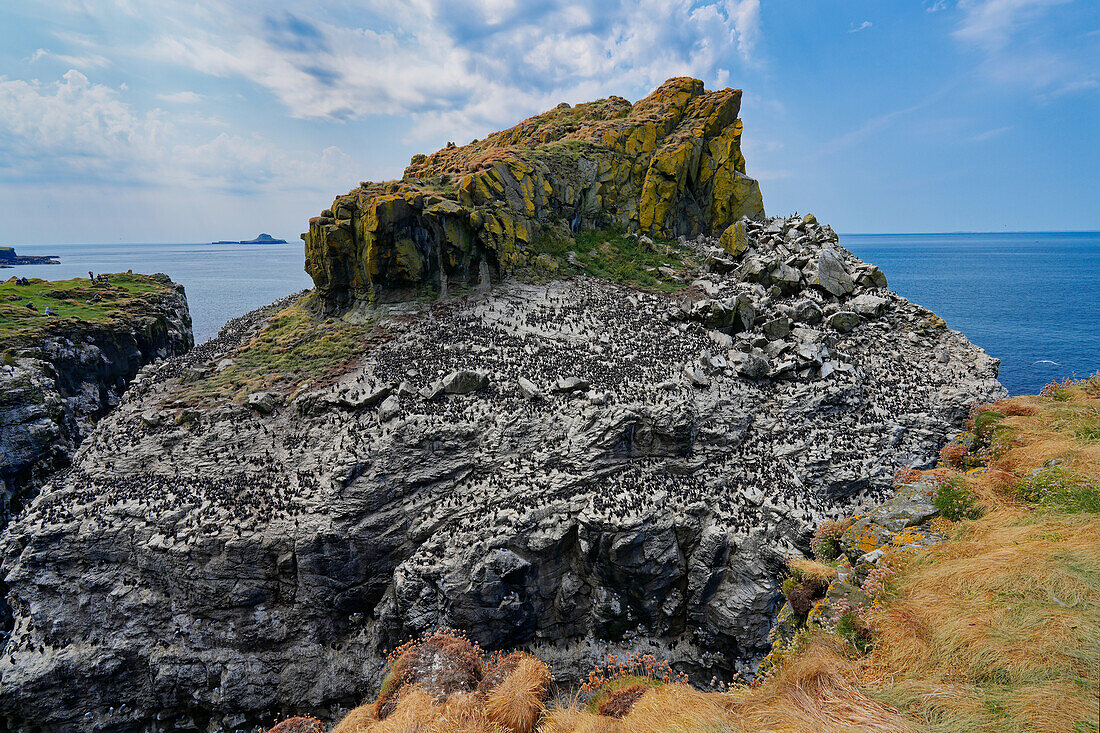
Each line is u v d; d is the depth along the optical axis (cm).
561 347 4491
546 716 1421
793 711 1242
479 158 6381
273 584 3256
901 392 4512
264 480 3488
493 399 3884
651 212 6806
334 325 5072
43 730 3084
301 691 3206
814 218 7094
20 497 4478
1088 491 1947
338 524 3250
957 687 1222
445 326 4722
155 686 3181
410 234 5069
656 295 5559
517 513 3291
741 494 3528
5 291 7488
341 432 3700
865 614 1584
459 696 1488
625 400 3822
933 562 1753
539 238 6009
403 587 3150
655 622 3456
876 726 1156
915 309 5666
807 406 4209
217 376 4469
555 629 3409
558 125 7894
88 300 7825
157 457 3694
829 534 2461
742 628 3219
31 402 4744
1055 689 1127
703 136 7188
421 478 3506
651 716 1317
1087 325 16262
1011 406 3000
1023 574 1502
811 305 5328
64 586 3225
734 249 6391
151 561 3219
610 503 3347
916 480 2414
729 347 4694
